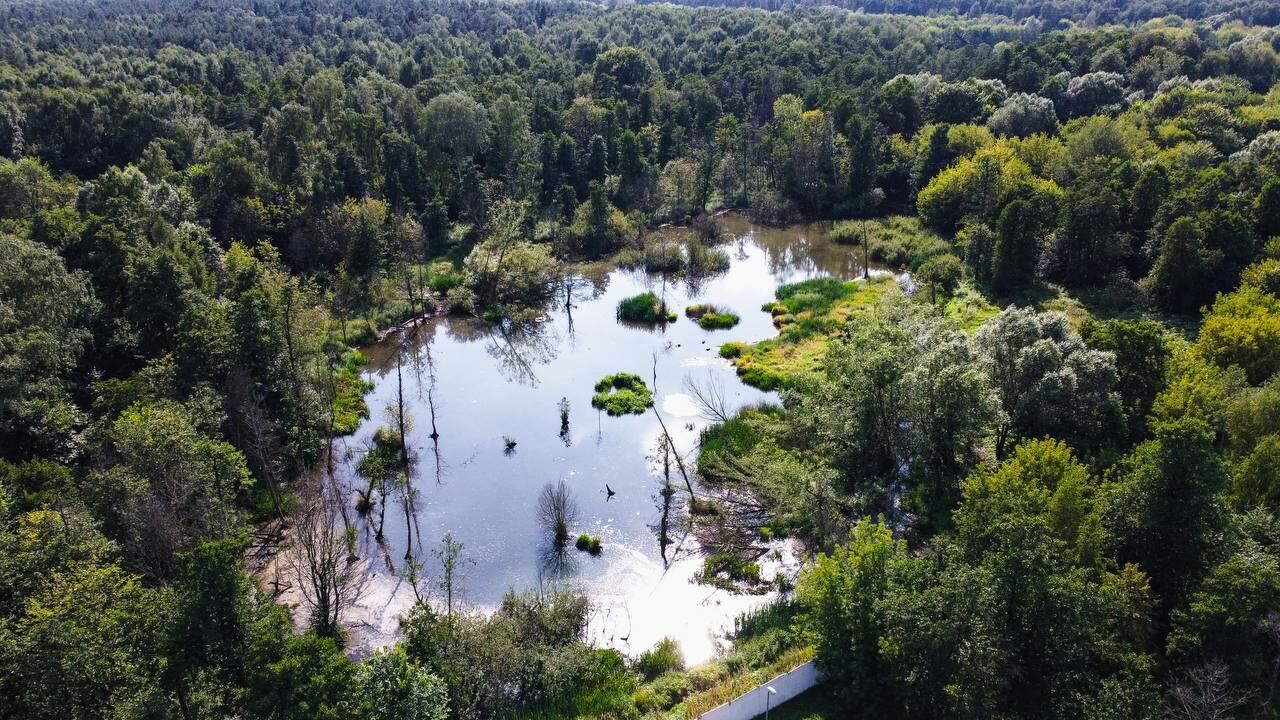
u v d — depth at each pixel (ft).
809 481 163.22
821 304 291.79
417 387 246.68
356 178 343.26
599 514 183.42
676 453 196.85
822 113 433.48
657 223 404.16
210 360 186.91
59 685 99.40
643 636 148.25
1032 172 368.68
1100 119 362.94
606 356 266.98
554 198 390.83
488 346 278.87
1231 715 107.24
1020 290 292.81
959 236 329.72
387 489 191.01
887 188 423.64
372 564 166.20
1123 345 180.04
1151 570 125.29
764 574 163.43
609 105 472.85
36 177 277.23
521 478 197.47
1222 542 121.39
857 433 176.45
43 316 173.17
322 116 402.11
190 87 438.81
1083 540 120.47
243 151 326.44
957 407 165.07
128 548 137.49
